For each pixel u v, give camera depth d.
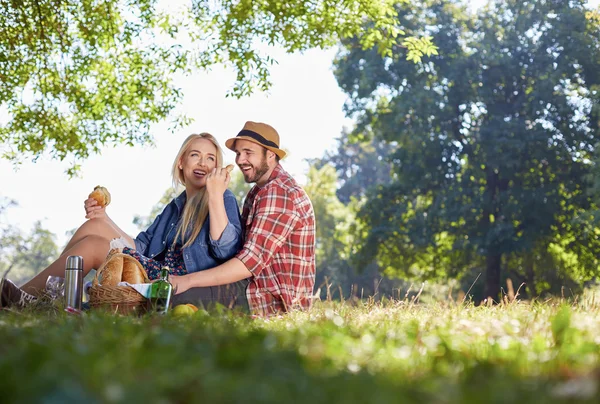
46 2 12.27
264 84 12.89
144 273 4.46
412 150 28.59
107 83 13.69
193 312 3.88
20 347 1.97
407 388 1.70
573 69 27.64
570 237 26.50
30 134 13.25
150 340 2.27
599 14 27.47
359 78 29.22
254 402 1.47
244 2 12.46
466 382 1.93
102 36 13.04
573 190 26.88
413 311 4.32
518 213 26.41
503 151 26.58
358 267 28.30
